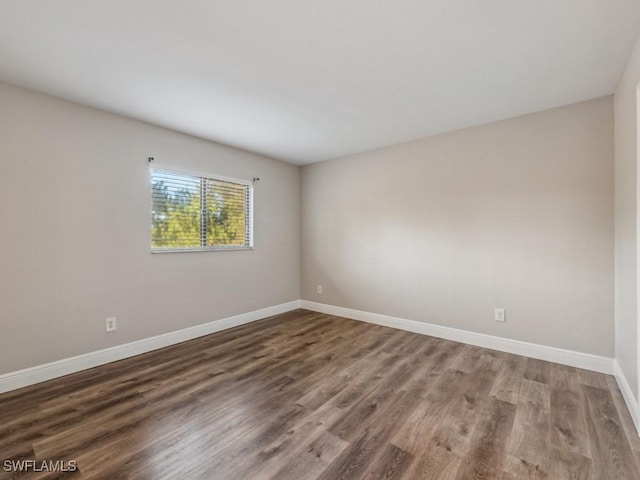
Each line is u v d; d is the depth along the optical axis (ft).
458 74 7.04
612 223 7.98
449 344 10.34
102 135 8.79
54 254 7.96
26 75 6.94
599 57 6.34
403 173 11.87
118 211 9.13
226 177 12.14
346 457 5.05
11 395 7.01
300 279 15.62
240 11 5.01
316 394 7.07
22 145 7.45
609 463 4.91
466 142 10.34
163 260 10.21
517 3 4.88
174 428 5.80
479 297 10.13
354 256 13.44
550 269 8.88
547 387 7.36
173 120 9.60
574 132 8.49
